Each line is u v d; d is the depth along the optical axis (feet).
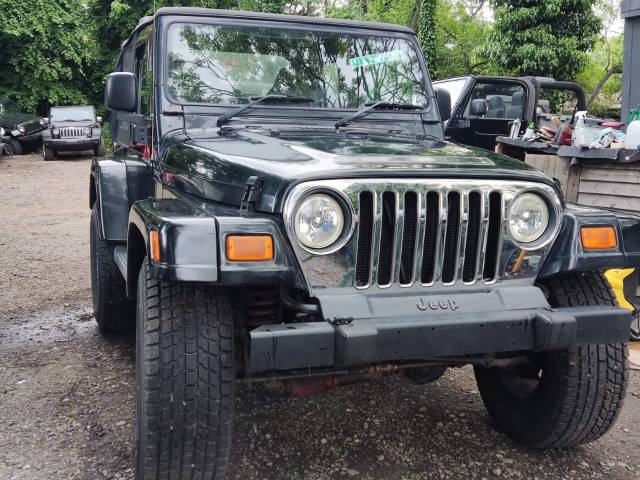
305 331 7.04
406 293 7.92
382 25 12.85
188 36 11.48
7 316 16.63
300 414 11.08
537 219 8.38
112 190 12.35
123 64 16.28
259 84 11.59
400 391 12.10
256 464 9.47
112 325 14.44
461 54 76.54
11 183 45.57
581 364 8.91
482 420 11.04
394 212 7.78
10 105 68.18
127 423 10.60
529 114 26.96
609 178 18.25
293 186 7.38
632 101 31.07
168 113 10.94
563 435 9.41
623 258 8.41
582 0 52.60
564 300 8.90
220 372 7.45
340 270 7.64
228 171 8.38
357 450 9.93
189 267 7.01
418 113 12.27
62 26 74.43
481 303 7.97
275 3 59.88
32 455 9.62
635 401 12.08
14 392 11.83
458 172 8.00
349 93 12.09
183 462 7.59
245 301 8.40
